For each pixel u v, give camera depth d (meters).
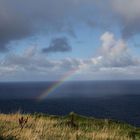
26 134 12.55
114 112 101.81
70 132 15.36
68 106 122.81
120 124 20.77
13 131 12.77
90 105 131.38
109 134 16.42
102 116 87.19
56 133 14.59
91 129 18.08
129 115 92.00
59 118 21.59
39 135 13.20
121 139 15.88
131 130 19.20
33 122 17.45
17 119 18.34
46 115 22.59
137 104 139.50
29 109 101.12
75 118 21.36
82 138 14.44
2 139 11.48
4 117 18.91
